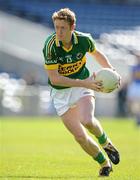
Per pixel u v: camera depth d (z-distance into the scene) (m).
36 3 112.56
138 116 68.81
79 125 24.14
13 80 91.75
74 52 24.06
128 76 91.38
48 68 23.70
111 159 25.08
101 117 85.12
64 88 24.38
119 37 108.25
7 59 95.00
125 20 113.56
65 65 24.27
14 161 32.00
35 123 72.50
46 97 84.69
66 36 23.22
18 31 102.62
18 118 81.56
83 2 115.44
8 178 24.36
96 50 24.67
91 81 23.08
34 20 108.75
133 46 106.00
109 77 22.94
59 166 29.52
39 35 103.56
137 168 28.81
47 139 50.03
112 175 25.38
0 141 47.69
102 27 110.94
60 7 112.94
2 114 82.81
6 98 83.06
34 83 88.62
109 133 57.94
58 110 24.61
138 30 111.44
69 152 37.59
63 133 57.44
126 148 41.50
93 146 24.22
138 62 69.56
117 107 85.25
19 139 49.88
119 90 84.81
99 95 86.00
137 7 116.75
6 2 111.19
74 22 23.00
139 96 69.69
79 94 24.27
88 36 24.36
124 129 64.19
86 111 23.81
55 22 22.89
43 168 28.59
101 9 114.69
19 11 109.75
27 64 95.06
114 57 101.50
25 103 83.62
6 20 104.06
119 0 117.75
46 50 23.55
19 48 97.81
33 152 37.75
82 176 25.34
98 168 28.62
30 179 24.00
